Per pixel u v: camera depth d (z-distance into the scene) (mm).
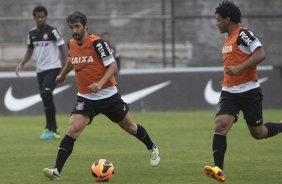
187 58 85188
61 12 92125
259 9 88438
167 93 71375
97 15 92500
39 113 67438
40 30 45406
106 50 27969
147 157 36125
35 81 67562
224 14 27438
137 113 68438
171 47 85688
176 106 71500
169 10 91000
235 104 27750
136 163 33844
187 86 71875
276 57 85688
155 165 30953
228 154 37219
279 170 31406
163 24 79125
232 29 27688
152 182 28094
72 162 34188
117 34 90938
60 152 28000
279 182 28109
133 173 30562
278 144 42094
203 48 85312
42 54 45344
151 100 70938
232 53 27422
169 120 60000
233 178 29062
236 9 27453
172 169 31781
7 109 66625
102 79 27547
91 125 56375
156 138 45781
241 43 27188
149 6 92312
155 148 30922
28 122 59438
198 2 88688
